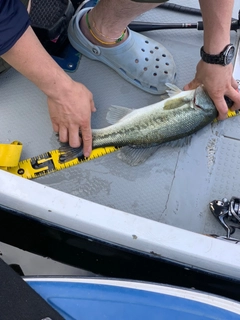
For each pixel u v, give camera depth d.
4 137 1.39
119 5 1.17
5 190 0.88
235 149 1.40
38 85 1.19
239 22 1.44
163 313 0.79
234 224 1.30
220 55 1.19
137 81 1.44
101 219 0.87
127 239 0.87
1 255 1.24
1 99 1.43
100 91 1.46
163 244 0.85
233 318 0.78
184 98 1.34
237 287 0.92
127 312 0.79
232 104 1.37
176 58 1.51
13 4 0.93
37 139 1.39
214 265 0.86
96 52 1.43
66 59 1.48
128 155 1.38
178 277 0.99
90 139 1.32
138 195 1.35
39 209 0.89
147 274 1.05
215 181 1.37
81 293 0.81
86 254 1.08
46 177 1.35
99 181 1.36
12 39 0.97
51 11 1.44
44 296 0.81
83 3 1.52
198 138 1.41
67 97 1.22
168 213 1.34
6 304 0.77
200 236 0.86
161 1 1.07
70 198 0.89
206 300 0.79
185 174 1.38
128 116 1.37
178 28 1.51
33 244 1.17
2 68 1.37
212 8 1.13
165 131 1.35
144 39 1.43
